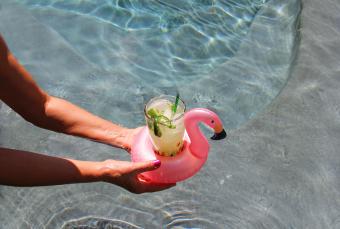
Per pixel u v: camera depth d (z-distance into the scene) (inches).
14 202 59.9
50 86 76.3
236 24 89.7
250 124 69.2
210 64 81.7
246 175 62.8
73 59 81.3
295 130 68.4
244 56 82.9
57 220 58.1
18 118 69.9
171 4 93.9
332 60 78.7
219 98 75.3
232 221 58.2
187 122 47.9
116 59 82.1
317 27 84.3
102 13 91.4
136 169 45.6
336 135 68.0
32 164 44.2
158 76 79.3
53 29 87.4
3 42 46.8
